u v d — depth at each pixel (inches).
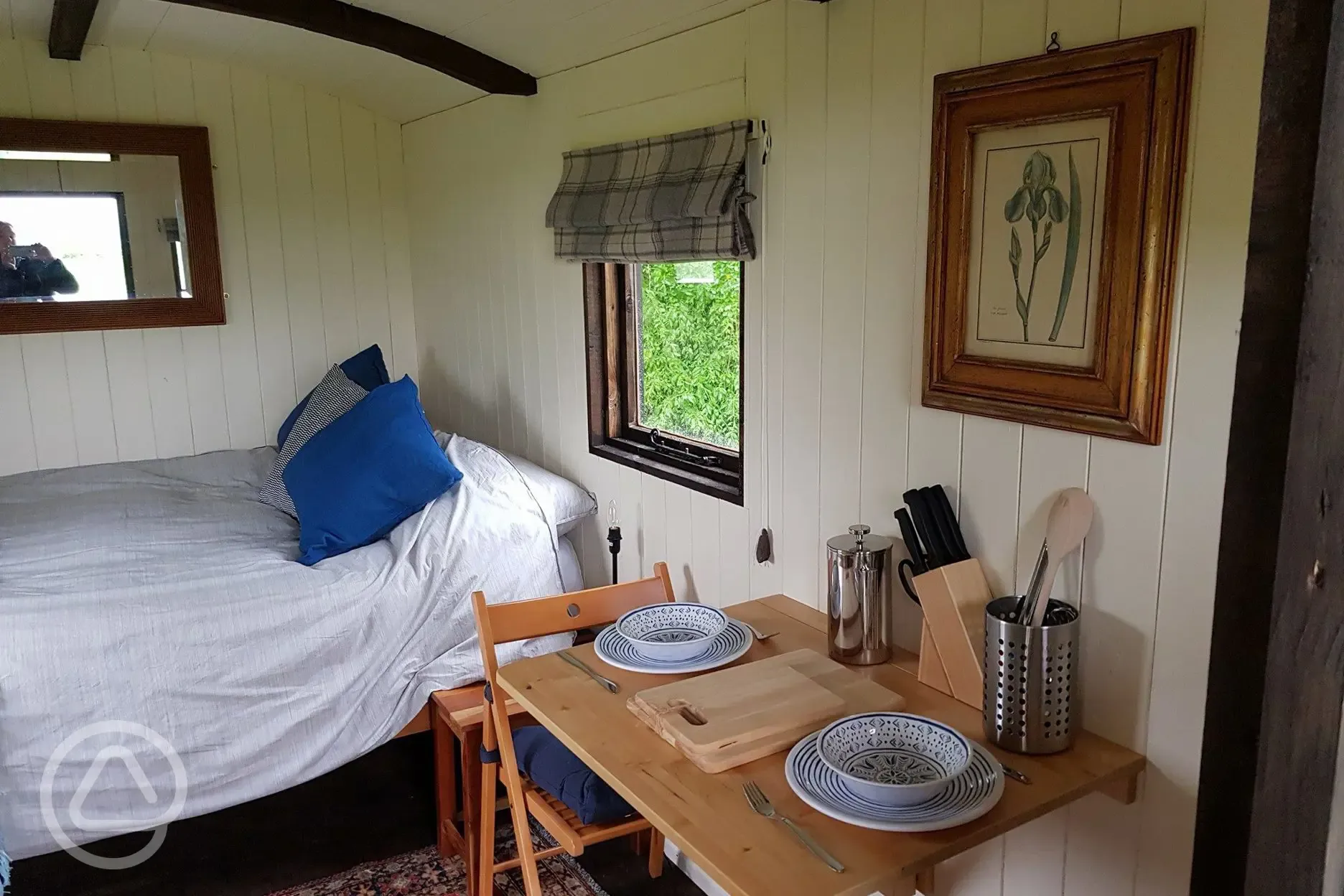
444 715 94.0
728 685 62.8
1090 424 55.4
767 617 78.2
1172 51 48.9
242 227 144.3
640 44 91.5
